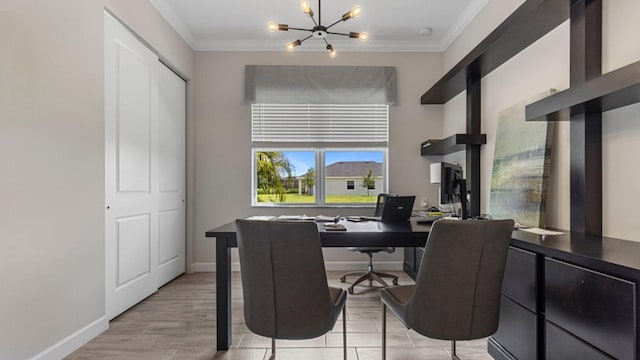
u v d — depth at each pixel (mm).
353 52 4004
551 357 1467
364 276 3281
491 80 2941
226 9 3242
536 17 2018
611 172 1738
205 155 3959
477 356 1980
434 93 3574
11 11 1625
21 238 1680
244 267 1443
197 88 3959
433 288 1345
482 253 1299
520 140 2402
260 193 4102
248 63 3977
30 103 1730
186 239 3877
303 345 2121
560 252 1397
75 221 2037
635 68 1288
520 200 2332
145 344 2117
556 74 2150
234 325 2432
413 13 3309
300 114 4035
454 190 2410
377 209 2803
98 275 2240
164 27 3230
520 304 1670
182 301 2916
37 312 1767
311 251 1354
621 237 1681
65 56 1966
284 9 3242
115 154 2502
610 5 1738
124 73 2617
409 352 2033
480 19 3119
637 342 1060
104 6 2328
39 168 1784
